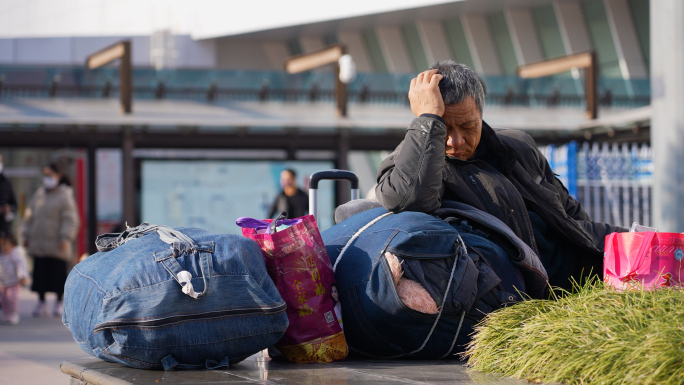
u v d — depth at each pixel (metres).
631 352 2.17
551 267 3.52
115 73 14.62
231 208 14.40
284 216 3.08
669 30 8.38
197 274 2.67
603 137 15.24
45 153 16.23
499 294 2.99
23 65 14.32
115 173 18.17
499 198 3.31
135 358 2.64
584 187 11.16
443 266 2.90
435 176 3.08
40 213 9.67
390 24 28.89
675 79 8.36
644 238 2.90
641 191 11.16
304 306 2.90
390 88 15.66
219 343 2.68
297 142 14.59
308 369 2.72
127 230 3.11
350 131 14.51
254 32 31.97
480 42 26.89
